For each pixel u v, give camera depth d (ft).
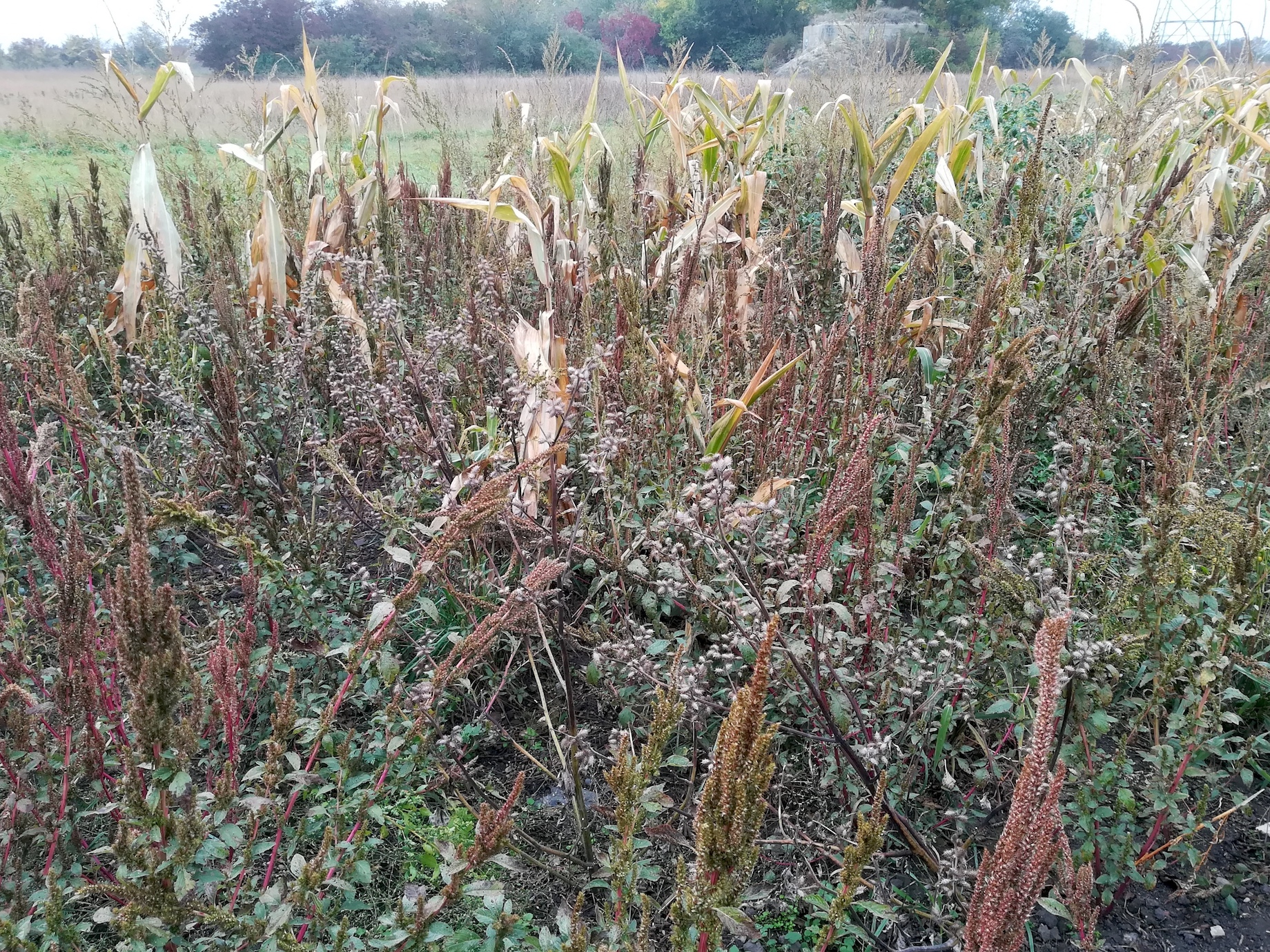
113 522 11.69
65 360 12.69
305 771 7.51
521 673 10.91
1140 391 13.82
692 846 7.27
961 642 8.96
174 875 5.87
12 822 7.10
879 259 12.21
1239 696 9.24
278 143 21.84
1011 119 26.32
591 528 11.03
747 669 9.70
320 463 14.23
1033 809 5.34
